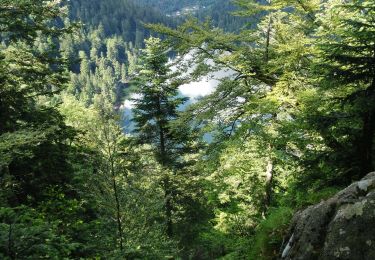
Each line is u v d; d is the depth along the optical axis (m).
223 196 20.88
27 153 8.27
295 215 6.94
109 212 9.46
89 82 120.25
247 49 15.03
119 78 141.12
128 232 9.52
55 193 11.22
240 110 15.94
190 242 20.06
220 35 14.94
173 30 14.61
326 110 10.41
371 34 8.17
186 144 22.09
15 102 11.67
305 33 15.06
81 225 9.04
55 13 11.88
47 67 12.14
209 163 16.14
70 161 12.45
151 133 21.64
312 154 10.55
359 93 8.84
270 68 14.31
